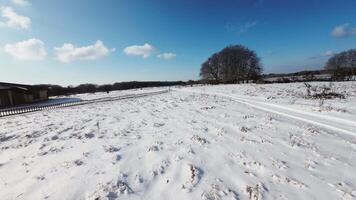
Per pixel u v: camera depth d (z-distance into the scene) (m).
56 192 4.31
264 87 33.94
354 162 5.20
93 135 8.92
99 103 26.55
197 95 29.84
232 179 4.57
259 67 68.12
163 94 37.94
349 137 7.25
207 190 4.16
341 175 4.56
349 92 19.70
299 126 8.85
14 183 4.84
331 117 10.09
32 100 35.12
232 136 7.71
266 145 6.61
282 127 8.80
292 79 44.25
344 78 38.12
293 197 3.82
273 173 4.73
